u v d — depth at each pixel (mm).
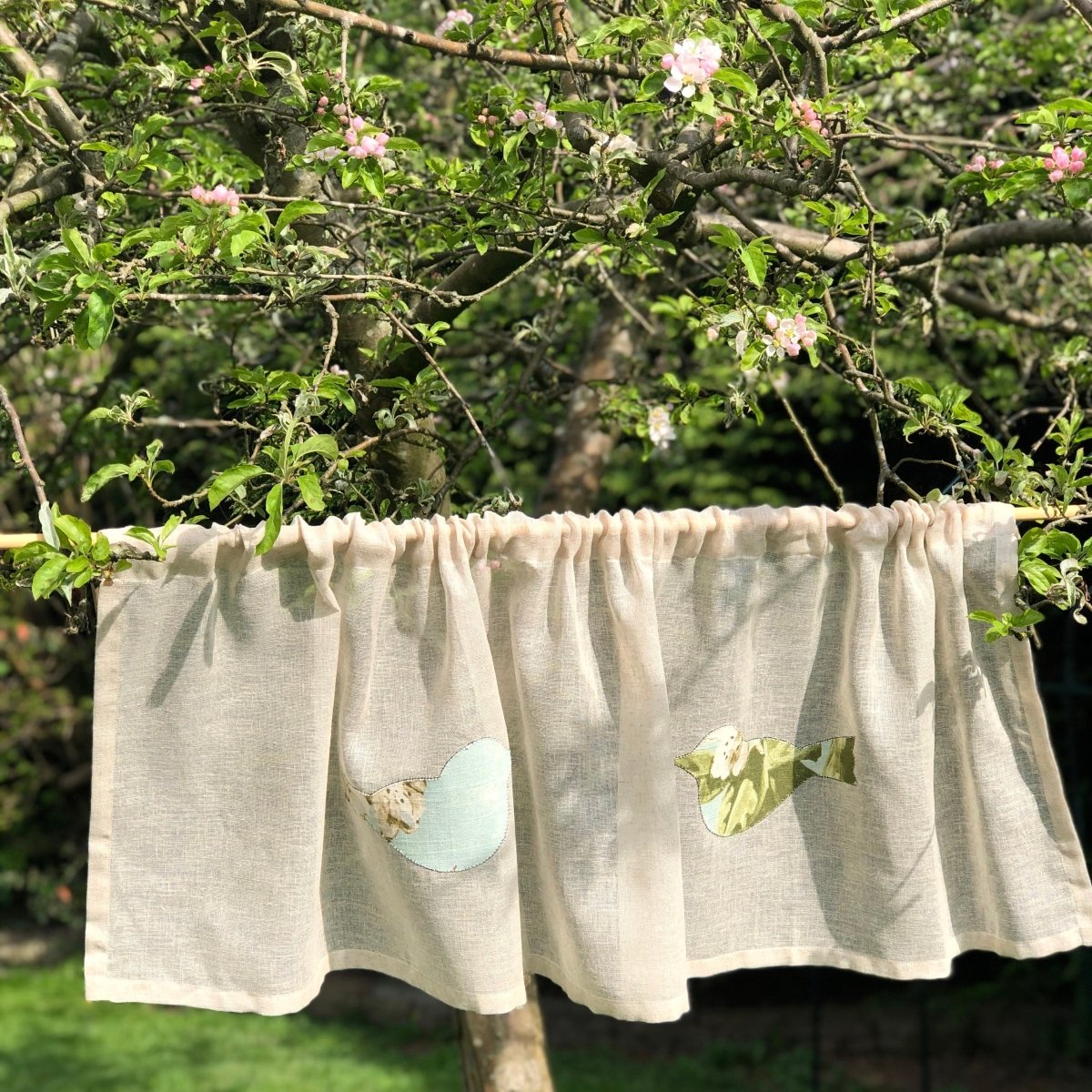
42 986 6898
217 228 1751
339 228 2201
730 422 2248
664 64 1625
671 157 1872
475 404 3328
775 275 2082
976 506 1797
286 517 1867
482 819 1709
